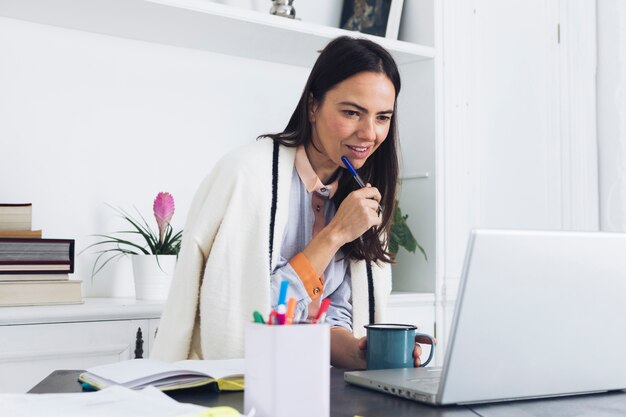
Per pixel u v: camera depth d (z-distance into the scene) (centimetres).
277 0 234
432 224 257
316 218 166
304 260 148
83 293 221
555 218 280
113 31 224
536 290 89
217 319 145
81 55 222
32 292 184
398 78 155
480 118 268
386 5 261
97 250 224
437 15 259
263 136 162
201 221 150
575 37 282
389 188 165
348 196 152
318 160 162
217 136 246
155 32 225
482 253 85
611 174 279
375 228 162
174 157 238
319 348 78
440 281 255
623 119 277
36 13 208
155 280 209
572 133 281
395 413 85
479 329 87
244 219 149
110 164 226
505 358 89
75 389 99
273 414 76
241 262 148
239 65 251
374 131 151
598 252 93
